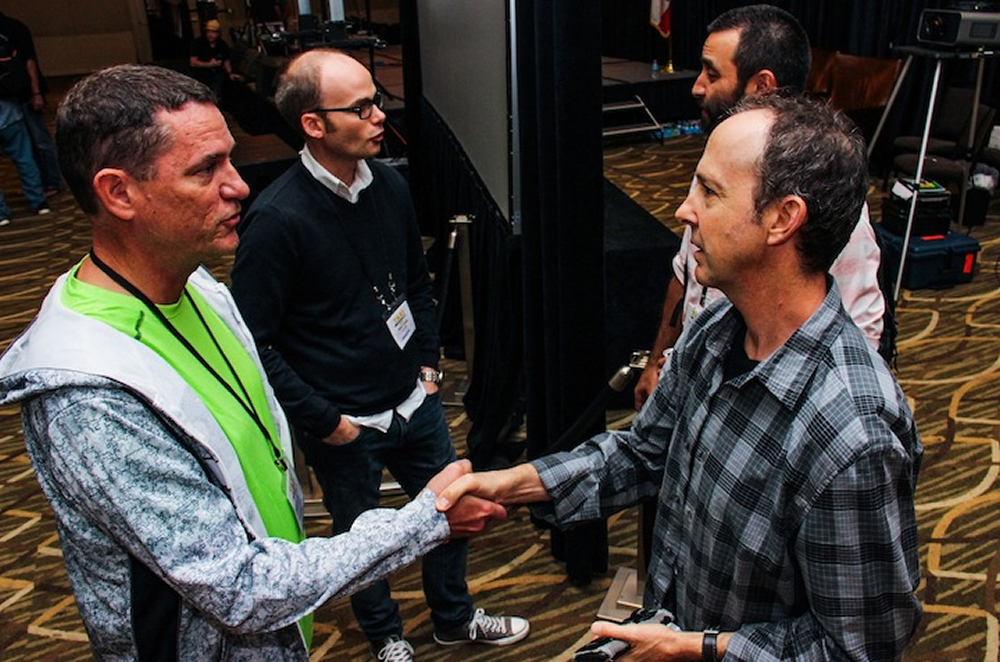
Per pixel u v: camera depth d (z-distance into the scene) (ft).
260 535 3.69
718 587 3.52
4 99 18.49
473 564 8.30
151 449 3.12
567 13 5.85
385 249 6.12
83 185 3.22
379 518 3.66
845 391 3.01
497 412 9.48
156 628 3.39
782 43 5.74
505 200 8.85
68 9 38.06
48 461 3.14
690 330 3.85
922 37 13.10
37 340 3.16
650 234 10.77
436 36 13.65
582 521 4.25
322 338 5.97
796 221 3.04
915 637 7.06
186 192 3.26
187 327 3.70
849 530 2.98
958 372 11.18
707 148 3.24
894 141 18.19
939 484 9.00
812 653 3.20
